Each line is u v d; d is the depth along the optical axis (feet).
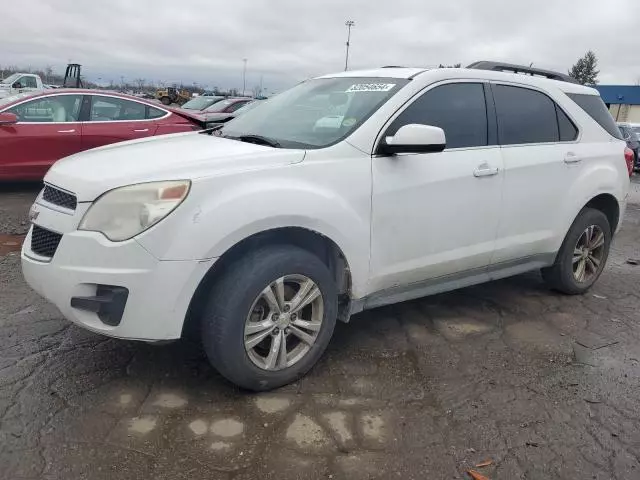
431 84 12.39
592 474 8.66
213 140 11.97
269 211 9.62
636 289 17.71
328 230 10.45
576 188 15.07
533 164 13.93
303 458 8.70
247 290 9.62
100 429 9.15
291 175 10.14
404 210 11.57
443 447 9.14
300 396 10.44
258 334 10.09
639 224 29.96
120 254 8.95
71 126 27.78
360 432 9.43
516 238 14.03
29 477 8.00
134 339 9.33
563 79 16.35
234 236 9.37
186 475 8.21
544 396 10.84
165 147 11.20
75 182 9.66
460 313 14.84
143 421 9.43
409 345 12.76
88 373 10.84
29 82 83.35
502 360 12.26
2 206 25.00
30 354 11.48
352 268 11.07
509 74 14.16
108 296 9.17
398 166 11.46
